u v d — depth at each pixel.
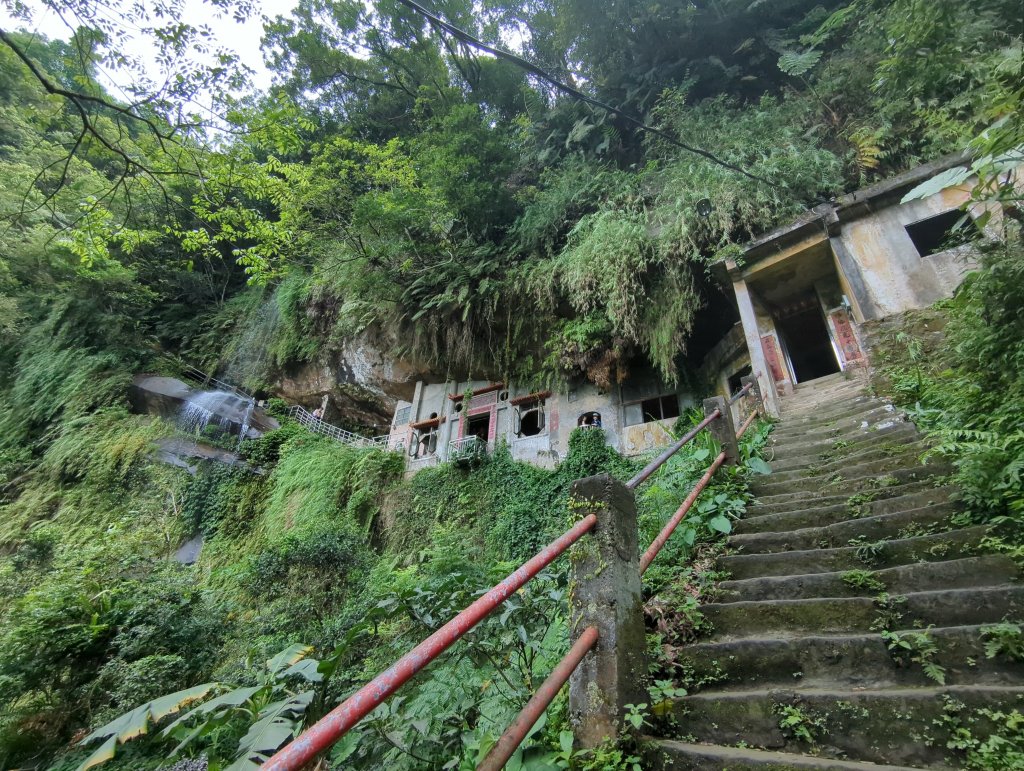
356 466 14.16
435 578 5.35
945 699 1.71
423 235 12.91
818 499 3.70
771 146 8.76
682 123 10.56
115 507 14.10
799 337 10.93
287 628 7.46
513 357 13.68
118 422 16.39
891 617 2.27
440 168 11.96
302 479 14.48
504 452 12.99
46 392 17.59
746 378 6.88
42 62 12.02
